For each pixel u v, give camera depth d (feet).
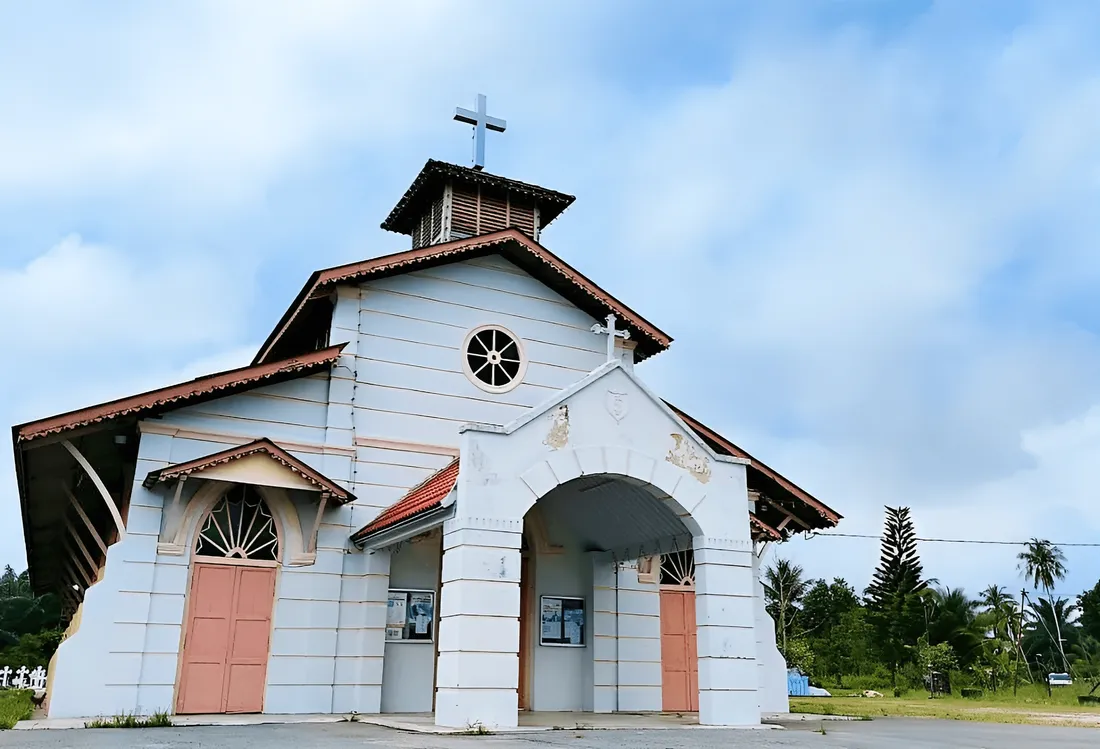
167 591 48.37
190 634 48.65
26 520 61.77
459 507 41.29
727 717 44.65
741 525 48.26
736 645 46.09
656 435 47.37
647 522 51.80
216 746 31.37
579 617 58.85
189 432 50.93
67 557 69.56
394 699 52.31
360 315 58.03
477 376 60.95
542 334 64.18
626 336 49.19
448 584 41.42
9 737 35.42
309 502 53.16
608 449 45.62
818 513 64.75
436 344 59.88
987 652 171.01
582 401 45.68
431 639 54.34
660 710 58.54
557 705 56.75
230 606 49.96
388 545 51.96
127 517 49.16
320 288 57.41
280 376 53.72
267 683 49.60
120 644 46.55
